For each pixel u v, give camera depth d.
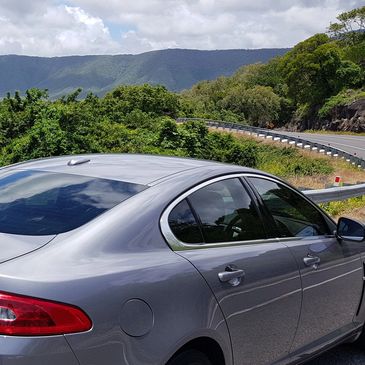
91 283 2.30
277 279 3.22
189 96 140.00
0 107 28.64
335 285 3.87
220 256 2.92
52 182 3.12
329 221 4.16
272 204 3.60
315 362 4.43
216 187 3.23
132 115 56.66
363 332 4.54
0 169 3.62
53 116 24.81
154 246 2.68
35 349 2.11
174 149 38.31
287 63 105.50
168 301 2.52
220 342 2.79
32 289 2.17
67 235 2.55
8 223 2.71
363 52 104.12
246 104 108.19
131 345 2.33
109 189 2.94
